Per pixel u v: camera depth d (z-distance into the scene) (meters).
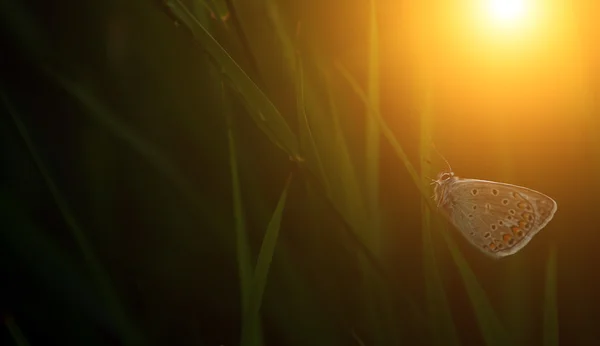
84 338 0.22
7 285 0.23
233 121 0.23
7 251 0.23
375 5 0.23
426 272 0.21
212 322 0.23
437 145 0.23
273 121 0.20
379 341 0.21
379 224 0.22
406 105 0.23
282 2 0.23
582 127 0.22
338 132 0.22
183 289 0.23
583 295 0.22
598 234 0.22
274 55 0.22
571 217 0.22
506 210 0.21
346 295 0.22
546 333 0.20
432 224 0.22
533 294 0.22
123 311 0.22
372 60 0.22
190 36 0.20
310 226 0.22
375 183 0.22
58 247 0.23
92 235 0.23
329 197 0.21
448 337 0.20
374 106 0.22
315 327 0.22
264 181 0.23
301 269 0.22
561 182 0.22
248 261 0.21
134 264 0.23
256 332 0.20
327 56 0.23
